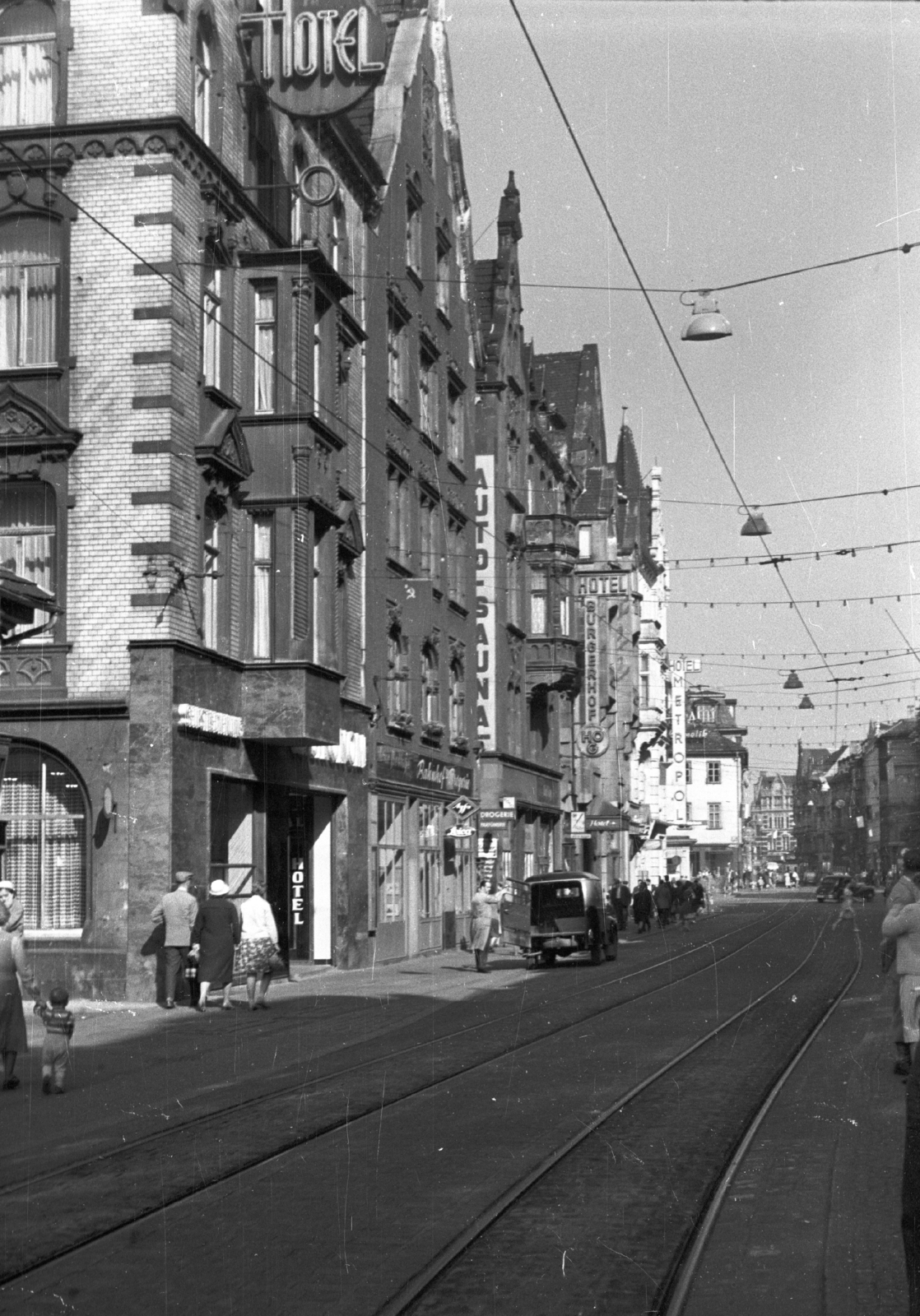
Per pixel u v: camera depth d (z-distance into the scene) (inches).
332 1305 279.1
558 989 1070.4
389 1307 277.1
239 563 1061.8
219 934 882.1
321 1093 549.6
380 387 1440.7
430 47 1697.8
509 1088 560.7
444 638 1689.2
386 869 1430.9
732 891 5147.6
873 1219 339.9
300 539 1070.4
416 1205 361.7
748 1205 359.3
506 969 1336.1
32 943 936.9
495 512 1919.3
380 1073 605.9
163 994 917.8
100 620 949.2
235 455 1042.1
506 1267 306.2
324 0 1077.8
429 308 1665.8
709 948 1686.8
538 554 2160.4
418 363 1601.9
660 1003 935.0
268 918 912.3
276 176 1162.6
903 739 5265.8
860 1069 606.9
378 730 1403.8
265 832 1090.1
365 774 1348.4
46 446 960.3
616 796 2930.6
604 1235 331.9
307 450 1074.1
